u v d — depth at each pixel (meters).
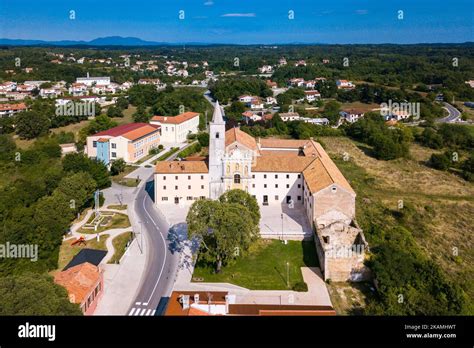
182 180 120.69
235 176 117.69
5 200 106.31
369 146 194.38
